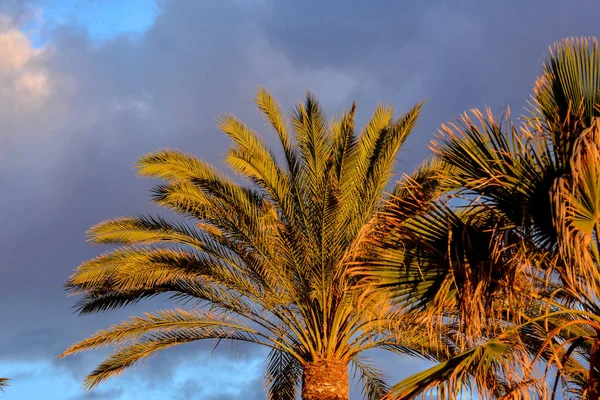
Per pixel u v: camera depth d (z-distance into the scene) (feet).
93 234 46.73
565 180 19.83
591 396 23.00
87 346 47.47
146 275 46.11
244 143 44.42
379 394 53.42
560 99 23.39
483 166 22.66
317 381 46.57
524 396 21.91
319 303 47.32
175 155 44.29
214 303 48.70
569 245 20.25
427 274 23.66
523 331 30.78
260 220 44.91
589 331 30.68
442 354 45.03
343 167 44.50
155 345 49.34
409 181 24.18
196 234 47.16
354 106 44.86
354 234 43.78
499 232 22.44
